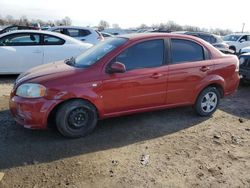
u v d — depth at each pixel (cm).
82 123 480
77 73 470
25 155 425
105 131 513
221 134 514
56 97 453
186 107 639
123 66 477
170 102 543
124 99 498
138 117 579
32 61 892
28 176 375
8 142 461
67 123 469
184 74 540
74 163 407
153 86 515
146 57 513
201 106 580
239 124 565
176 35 547
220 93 600
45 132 499
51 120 478
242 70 841
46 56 899
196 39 568
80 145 459
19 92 466
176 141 482
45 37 906
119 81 487
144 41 514
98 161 414
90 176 378
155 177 378
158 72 516
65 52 909
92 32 1377
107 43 539
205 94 576
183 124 553
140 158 424
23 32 893
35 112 450
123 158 423
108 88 481
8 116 565
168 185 362
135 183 365
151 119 571
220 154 442
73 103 465
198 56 564
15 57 877
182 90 546
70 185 359
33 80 462
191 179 376
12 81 866
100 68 480
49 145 456
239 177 384
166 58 529
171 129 529
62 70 485
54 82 456
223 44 1673
